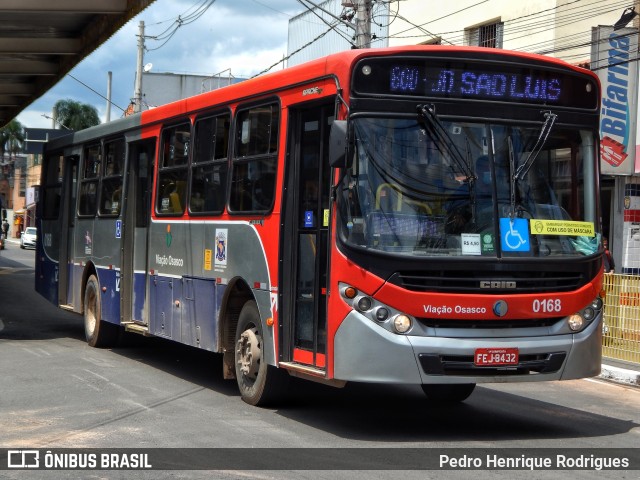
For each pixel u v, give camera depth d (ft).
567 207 27.71
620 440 27.45
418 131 26.30
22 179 327.88
